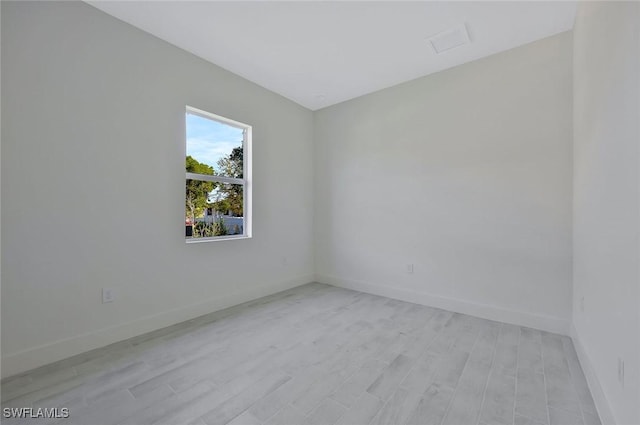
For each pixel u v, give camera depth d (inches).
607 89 58.5
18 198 75.8
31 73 77.5
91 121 88.4
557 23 95.2
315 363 80.7
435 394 67.1
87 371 76.3
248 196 140.8
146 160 101.2
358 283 156.0
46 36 80.0
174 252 109.3
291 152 161.6
